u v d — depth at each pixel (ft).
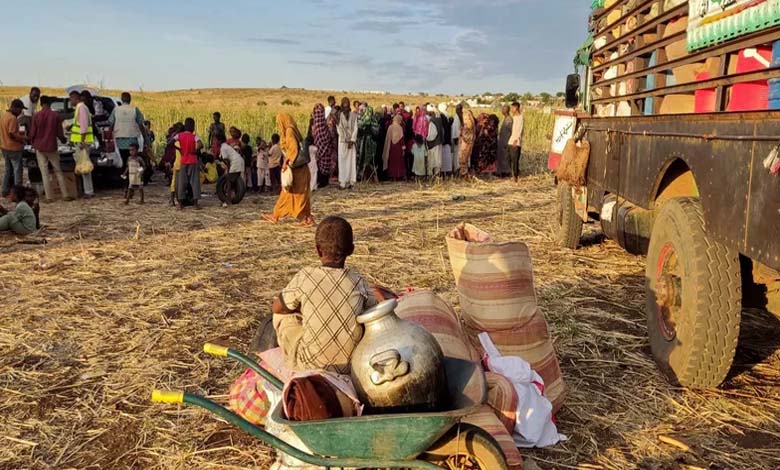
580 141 27.20
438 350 10.72
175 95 247.09
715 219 13.47
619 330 19.56
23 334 19.93
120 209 42.88
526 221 38.14
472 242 14.76
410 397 10.28
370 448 9.84
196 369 17.46
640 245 20.49
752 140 11.85
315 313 11.40
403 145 59.36
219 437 14.07
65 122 50.29
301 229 36.11
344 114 54.19
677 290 15.52
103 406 15.47
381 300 13.55
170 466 13.01
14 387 16.46
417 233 34.68
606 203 23.11
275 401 12.76
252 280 25.76
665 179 17.81
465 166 60.70
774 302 14.19
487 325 14.37
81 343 19.29
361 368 10.46
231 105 167.43
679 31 16.16
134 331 20.24
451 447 10.49
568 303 22.00
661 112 17.89
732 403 14.82
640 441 13.51
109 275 26.50
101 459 13.34
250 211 42.29
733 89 13.01
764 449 13.09
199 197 43.55
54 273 26.86
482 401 10.29
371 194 51.19
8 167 47.14
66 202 45.96
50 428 14.48
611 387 15.81
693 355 14.64
